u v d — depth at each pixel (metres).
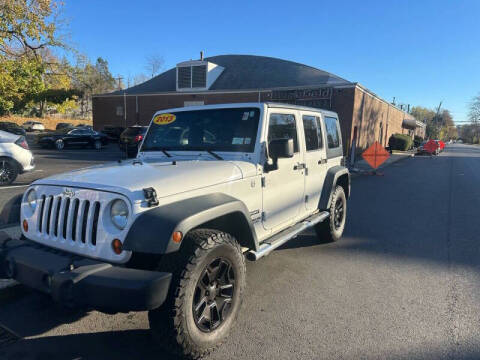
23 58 19.22
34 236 2.86
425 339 3.07
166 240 2.24
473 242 5.91
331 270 4.58
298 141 4.25
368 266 4.75
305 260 4.91
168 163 3.34
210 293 2.70
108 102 35.28
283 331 3.15
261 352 2.84
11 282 3.71
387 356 2.83
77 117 72.94
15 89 18.61
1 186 8.98
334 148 5.46
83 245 2.53
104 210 2.45
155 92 32.22
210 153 3.62
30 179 10.32
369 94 26.38
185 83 30.88
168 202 2.54
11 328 3.13
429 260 5.02
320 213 5.00
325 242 5.61
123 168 3.06
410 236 6.20
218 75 31.28
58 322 3.24
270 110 3.68
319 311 3.52
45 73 20.78
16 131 25.17
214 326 2.73
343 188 5.89
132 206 2.35
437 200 9.69
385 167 20.02
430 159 27.94
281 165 3.83
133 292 2.13
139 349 2.87
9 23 17.75
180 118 4.04
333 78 27.52
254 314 3.44
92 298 2.20
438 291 4.03
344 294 3.91
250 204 3.35
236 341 2.99
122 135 20.33
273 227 3.80
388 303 3.71
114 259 2.39
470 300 3.82
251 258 3.22
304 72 29.62
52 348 2.86
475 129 108.56
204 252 2.53
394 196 10.27
